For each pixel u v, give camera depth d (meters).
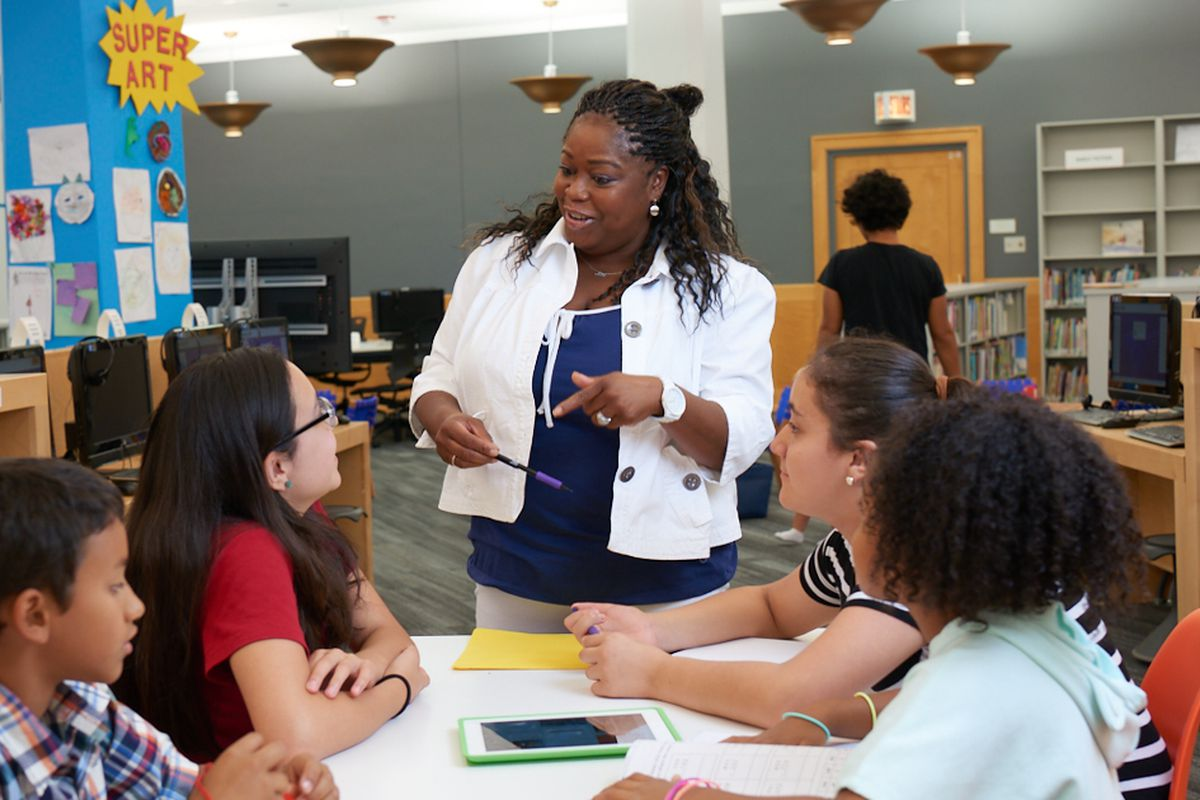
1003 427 1.09
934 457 1.09
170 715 1.55
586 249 2.05
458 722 1.61
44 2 4.54
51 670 1.13
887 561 1.13
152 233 4.86
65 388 3.79
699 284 2.04
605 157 1.95
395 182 11.63
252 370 1.59
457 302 2.21
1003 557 1.06
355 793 1.41
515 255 2.14
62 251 4.62
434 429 2.06
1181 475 3.60
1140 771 1.41
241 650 1.47
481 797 1.40
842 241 10.68
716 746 1.43
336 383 9.74
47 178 4.62
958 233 10.44
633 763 1.41
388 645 1.72
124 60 4.67
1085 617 1.34
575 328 2.02
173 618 1.52
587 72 11.14
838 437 1.53
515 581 2.07
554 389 2.00
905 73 10.42
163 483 1.55
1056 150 10.15
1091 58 10.04
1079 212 10.01
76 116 4.55
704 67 7.36
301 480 1.63
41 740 1.13
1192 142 9.76
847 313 5.23
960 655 1.11
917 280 5.12
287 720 1.44
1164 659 1.61
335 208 11.74
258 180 11.82
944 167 10.42
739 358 2.06
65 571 1.08
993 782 1.07
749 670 1.63
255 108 10.13
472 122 11.45
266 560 1.53
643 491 1.97
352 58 8.41
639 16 7.31
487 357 2.04
